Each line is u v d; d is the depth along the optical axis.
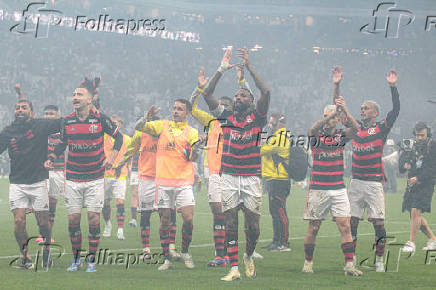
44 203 8.82
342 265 9.46
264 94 7.98
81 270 8.53
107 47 60.88
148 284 7.43
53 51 57.50
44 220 8.85
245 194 8.15
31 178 8.72
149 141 9.92
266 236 13.30
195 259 9.92
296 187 31.25
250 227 8.20
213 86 8.87
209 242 12.12
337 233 13.84
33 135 8.63
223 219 9.39
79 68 57.28
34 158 8.72
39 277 7.83
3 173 36.44
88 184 8.55
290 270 8.92
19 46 55.69
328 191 8.60
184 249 9.07
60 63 56.75
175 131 9.16
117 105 54.25
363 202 9.24
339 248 11.42
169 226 9.65
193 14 68.00
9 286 7.10
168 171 9.07
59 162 11.02
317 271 8.87
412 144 11.32
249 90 8.21
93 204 8.57
